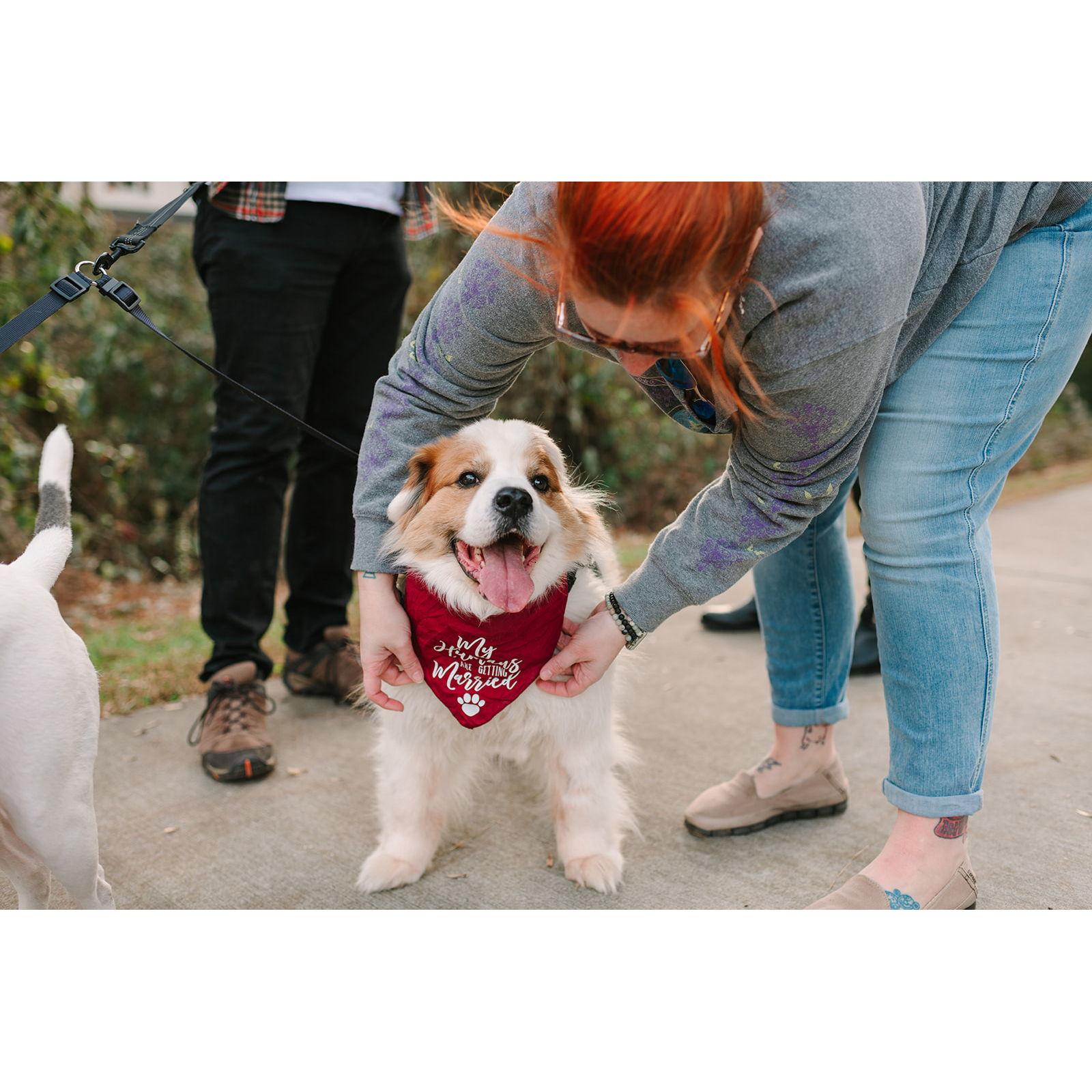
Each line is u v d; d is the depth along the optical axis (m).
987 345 1.81
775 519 1.78
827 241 1.41
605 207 1.30
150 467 7.27
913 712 1.95
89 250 5.36
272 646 4.28
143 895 2.32
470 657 2.18
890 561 1.92
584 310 1.46
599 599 2.31
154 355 7.23
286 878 2.40
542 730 2.30
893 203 1.47
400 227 3.33
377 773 2.50
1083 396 15.20
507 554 2.13
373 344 3.37
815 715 2.52
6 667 1.74
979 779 1.96
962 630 1.88
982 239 1.74
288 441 3.13
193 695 3.69
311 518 3.46
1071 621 4.56
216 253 2.95
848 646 2.52
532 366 7.29
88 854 1.89
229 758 2.91
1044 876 2.30
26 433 5.67
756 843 2.53
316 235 3.01
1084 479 10.43
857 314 1.46
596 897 2.29
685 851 2.50
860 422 1.67
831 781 2.61
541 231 1.65
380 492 2.15
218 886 2.36
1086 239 1.80
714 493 1.87
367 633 2.18
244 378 3.03
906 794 1.98
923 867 1.98
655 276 1.31
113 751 3.16
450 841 2.60
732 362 1.57
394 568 2.18
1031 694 3.57
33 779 1.77
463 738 2.36
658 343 1.47
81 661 1.87
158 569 6.77
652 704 3.58
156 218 2.29
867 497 1.94
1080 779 2.84
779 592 2.45
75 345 6.77
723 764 3.05
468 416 2.15
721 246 1.32
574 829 2.39
